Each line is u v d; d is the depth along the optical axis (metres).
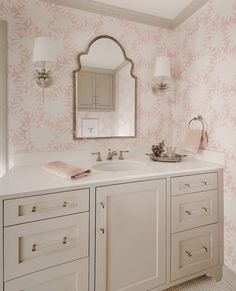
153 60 1.93
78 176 1.17
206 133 1.70
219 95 1.57
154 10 1.79
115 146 1.82
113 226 1.20
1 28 1.44
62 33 1.59
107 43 1.74
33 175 1.24
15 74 1.48
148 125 1.94
